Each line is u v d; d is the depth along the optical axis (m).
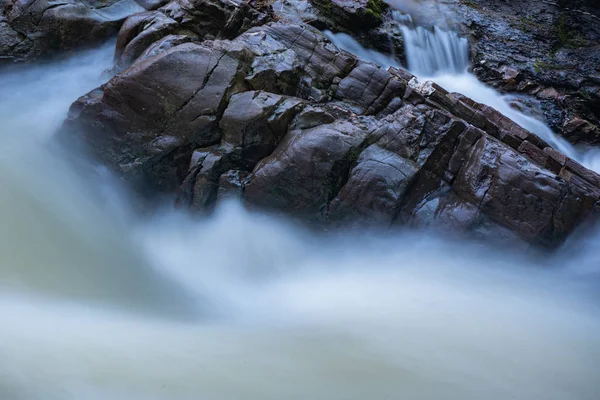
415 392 4.54
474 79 15.28
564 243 7.99
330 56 10.17
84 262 7.07
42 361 4.11
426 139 8.48
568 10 17.83
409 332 5.93
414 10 16.31
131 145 8.23
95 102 8.23
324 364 4.82
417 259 7.93
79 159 8.37
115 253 7.52
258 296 7.34
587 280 7.91
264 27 10.34
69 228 7.56
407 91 9.77
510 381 5.09
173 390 4.00
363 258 8.05
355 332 5.79
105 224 8.02
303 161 7.92
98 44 11.02
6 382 3.67
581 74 15.27
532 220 7.79
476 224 7.89
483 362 5.39
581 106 14.70
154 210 8.55
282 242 8.09
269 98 8.41
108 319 5.46
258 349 5.04
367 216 7.96
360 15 13.94
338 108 8.98
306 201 8.02
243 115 8.19
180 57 8.38
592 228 8.13
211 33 10.47
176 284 7.22
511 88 14.85
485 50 15.71
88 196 8.23
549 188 7.90
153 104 8.17
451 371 5.08
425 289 7.30
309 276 7.89
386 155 8.21
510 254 7.81
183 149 8.32
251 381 4.32
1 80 10.74
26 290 6.00
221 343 5.10
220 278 7.77
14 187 7.72
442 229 7.93
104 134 8.24
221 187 8.19
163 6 11.44
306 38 10.30
